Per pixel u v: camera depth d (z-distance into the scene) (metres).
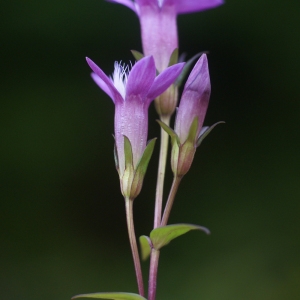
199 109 0.36
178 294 0.55
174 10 0.38
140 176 0.36
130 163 0.36
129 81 0.35
